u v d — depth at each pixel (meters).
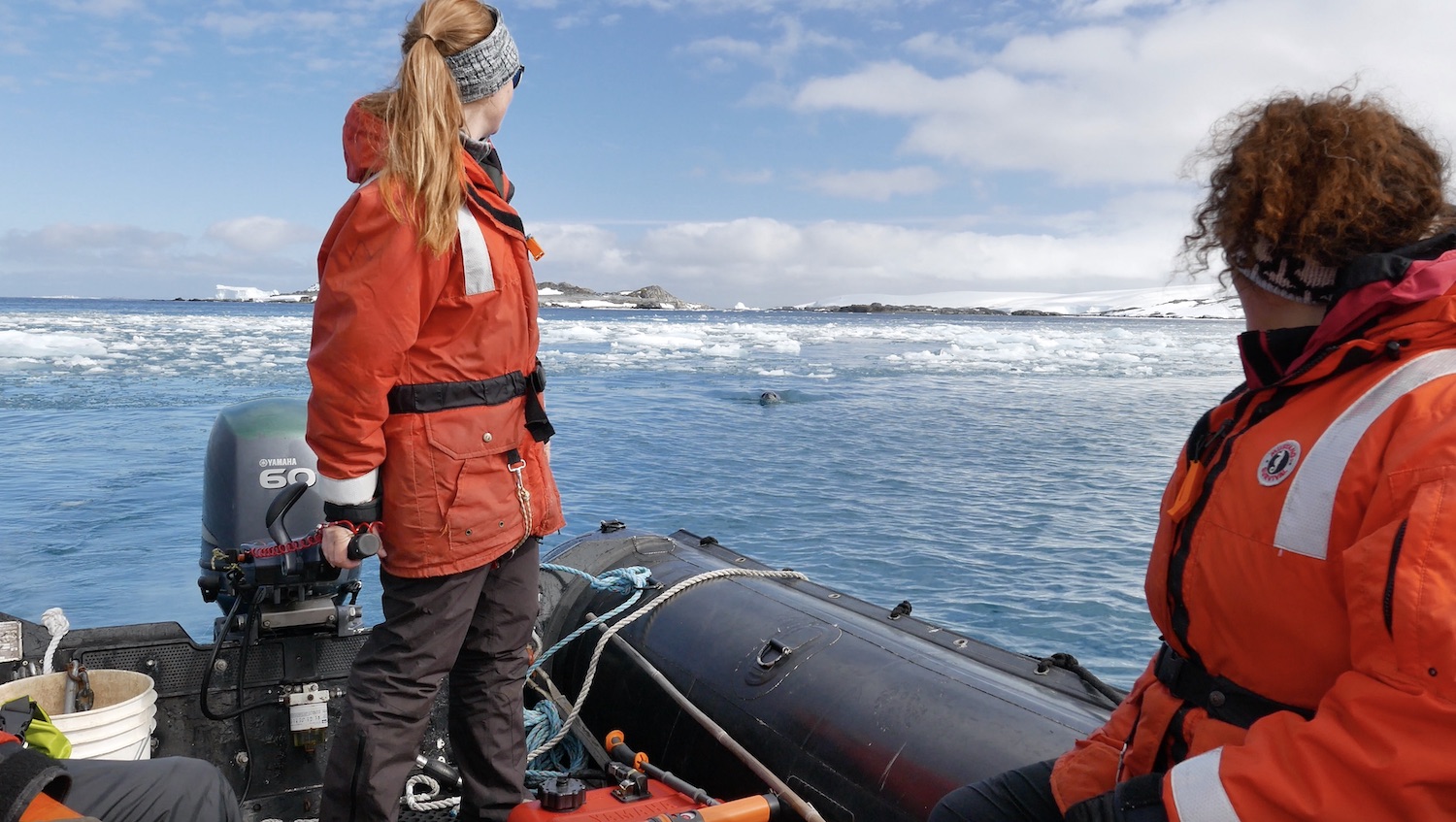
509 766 2.18
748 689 2.50
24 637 2.38
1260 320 1.20
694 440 14.88
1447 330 1.02
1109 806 1.18
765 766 2.34
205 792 1.79
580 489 10.84
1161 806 1.12
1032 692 2.24
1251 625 1.11
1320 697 1.07
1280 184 1.10
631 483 11.22
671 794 2.20
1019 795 1.41
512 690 2.18
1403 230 1.10
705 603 2.90
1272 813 0.97
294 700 2.54
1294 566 1.06
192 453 12.14
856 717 2.25
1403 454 0.96
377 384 1.72
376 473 1.82
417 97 1.68
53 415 15.76
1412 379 1.02
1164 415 19.25
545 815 2.06
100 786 1.70
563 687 3.09
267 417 2.85
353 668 1.97
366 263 1.70
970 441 15.38
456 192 1.73
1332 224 1.09
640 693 2.77
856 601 2.89
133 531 8.09
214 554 2.55
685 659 2.72
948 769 2.01
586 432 15.52
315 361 1.74
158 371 24.25
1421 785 0.89
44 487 9.98
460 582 1.90
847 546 8.53
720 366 31.45
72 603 6.18
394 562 1.86
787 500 10.48
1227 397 1.27
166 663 2.49
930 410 19.88
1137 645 6.11
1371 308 1.05
